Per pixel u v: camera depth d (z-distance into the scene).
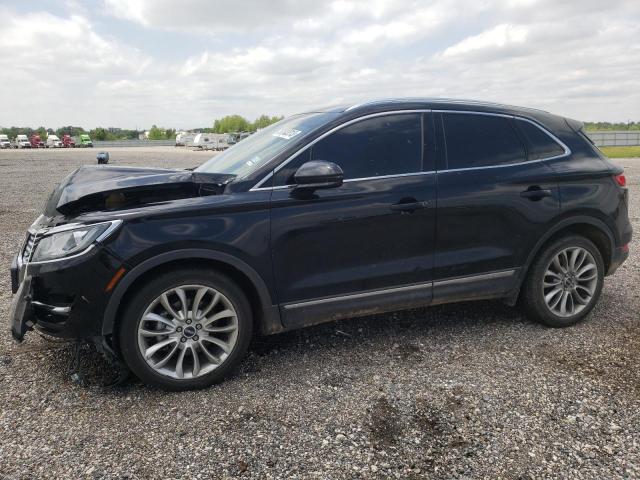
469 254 3.77
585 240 4.11
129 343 3.03
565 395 3.08
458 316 4.41
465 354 3.66
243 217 3.18
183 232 3.04
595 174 4.14
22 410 2.97
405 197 3.53
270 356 3.69
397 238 3.55
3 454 2.57
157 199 3.34
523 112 4.11
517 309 4.54
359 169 3.50
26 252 3.24
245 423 2.84
